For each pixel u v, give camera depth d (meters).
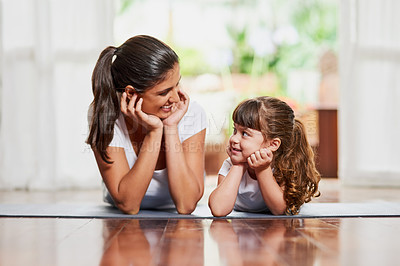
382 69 3.78
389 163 3.75
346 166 3.76
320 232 1.33
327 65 6.88
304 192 1.72
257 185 1.73
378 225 1.48
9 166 3.63
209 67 7.82
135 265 0.93
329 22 7.86
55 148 3.62
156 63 1.56
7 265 0.95
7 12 3.69
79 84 3.67
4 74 3.67
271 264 0.93
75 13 3.69
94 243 1.17
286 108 1.68
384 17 3.79
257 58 7.70
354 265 0.93
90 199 2.61
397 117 3.76
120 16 7.78
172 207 1.96
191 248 1.10
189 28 7.88
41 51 3.66
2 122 3.65
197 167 1.78
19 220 1.63
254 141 1.63
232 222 1.54
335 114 4.70
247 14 7.82
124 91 1.62
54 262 0.97
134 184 1.66
